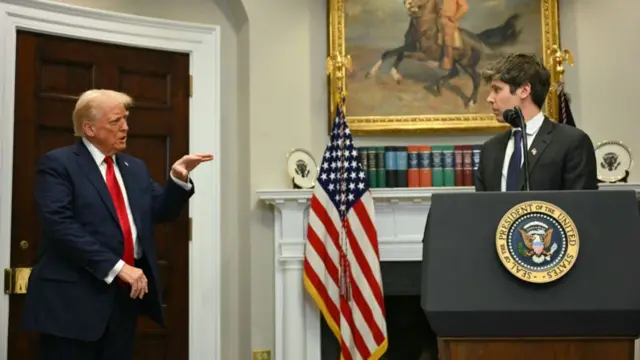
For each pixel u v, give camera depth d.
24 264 3.26
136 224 2.54
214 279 3.80
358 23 4.02
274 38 3.95
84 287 2.36
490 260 1.17
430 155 3.85
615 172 3.77
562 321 1.14
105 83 3.61
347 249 3.56
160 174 3.73
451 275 1.18
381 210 3.78
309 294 3.70
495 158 2.13
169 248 3.73
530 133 2.01
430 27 4.04
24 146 3.32
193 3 3.95
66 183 2.42
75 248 2.31
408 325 3.91
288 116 3.93
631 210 1.17
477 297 1.16
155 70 3.76
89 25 3.55
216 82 3.90
